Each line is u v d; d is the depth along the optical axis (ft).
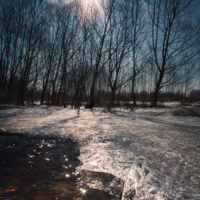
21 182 3.19
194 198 2.38
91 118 11.53
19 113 12.76
